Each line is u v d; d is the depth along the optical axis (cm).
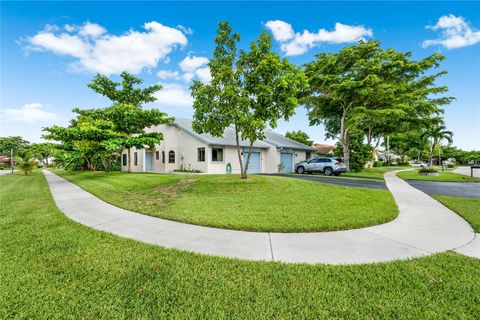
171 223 531
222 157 1905
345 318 217
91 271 304
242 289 262
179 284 273
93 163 2702
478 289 260
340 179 1522
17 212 629
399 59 2194
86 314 223
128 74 2089
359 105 2347
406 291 258
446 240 416
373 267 312
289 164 2394
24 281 278
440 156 5341
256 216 558
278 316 219
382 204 699
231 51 1003
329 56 2316
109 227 503
